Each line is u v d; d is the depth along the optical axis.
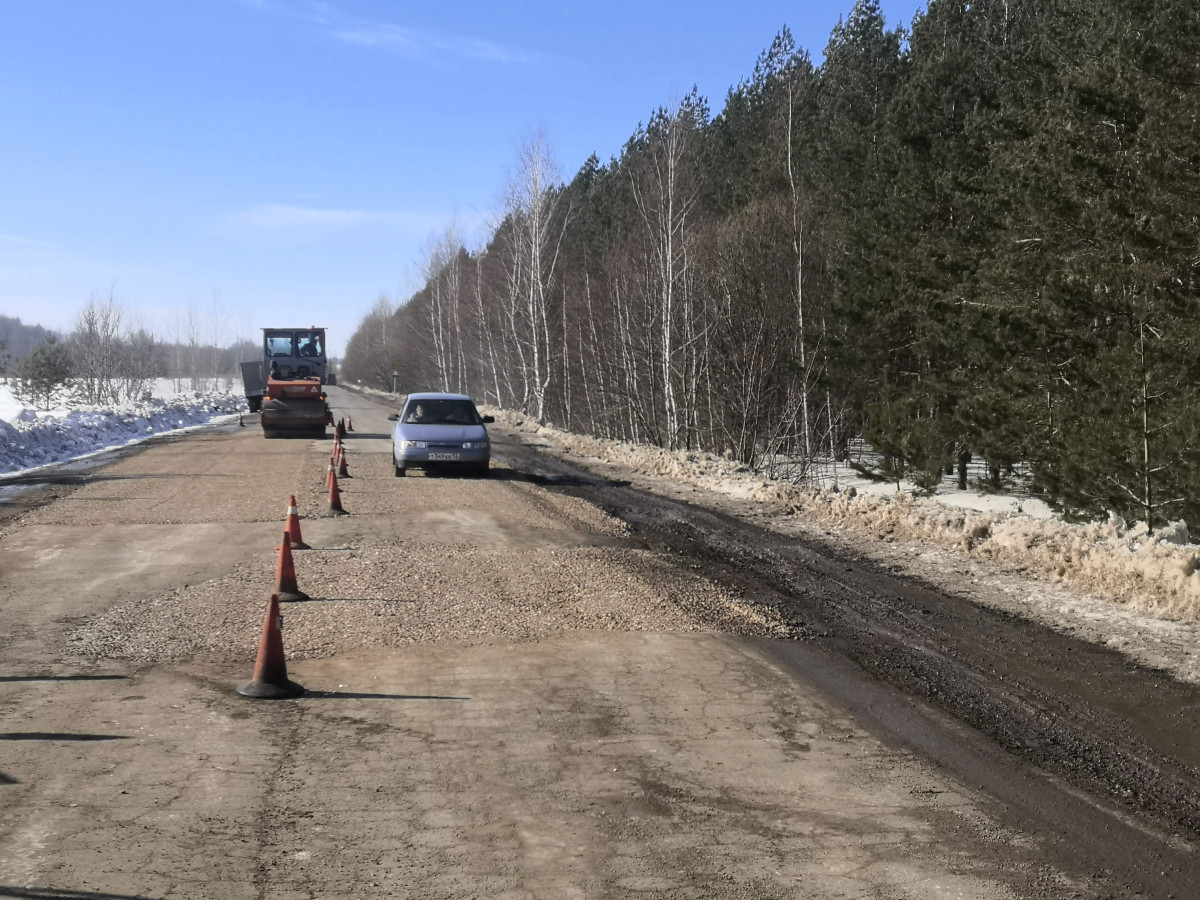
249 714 7.26
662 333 41.31
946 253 24.83
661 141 42.56
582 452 34.00
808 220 37.31
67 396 76.94
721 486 23.17
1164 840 5.41
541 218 57.53
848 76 38.69
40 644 9.15
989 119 24.44
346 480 23.19
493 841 5.24
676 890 4.74
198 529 15.98
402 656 8.90
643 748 6.68
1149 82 17.58
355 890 4.69
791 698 7.87
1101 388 18.00
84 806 5.59
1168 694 8.12
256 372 53.88
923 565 13.83
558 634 9.74
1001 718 7.48
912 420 25.14
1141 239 17.47
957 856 5.16
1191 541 15.30
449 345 87.44
